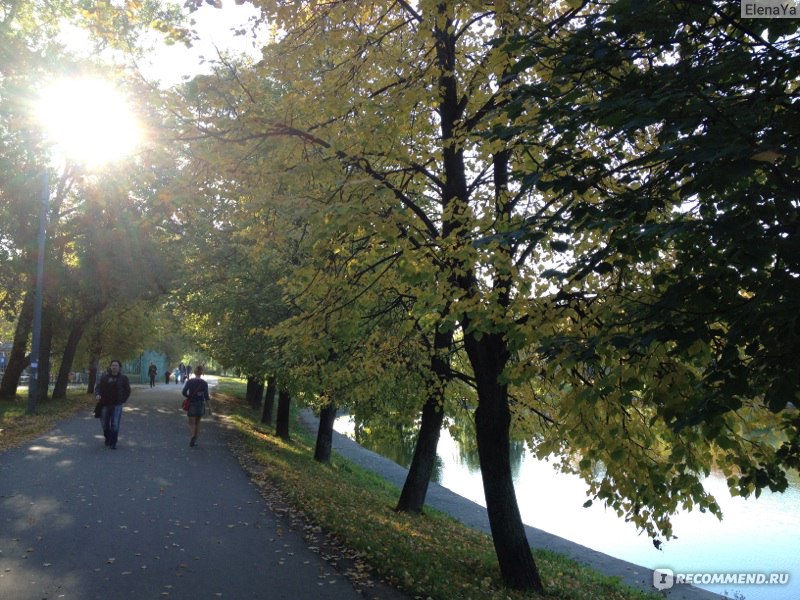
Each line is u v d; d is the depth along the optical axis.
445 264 6.64
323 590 5.85
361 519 9.58
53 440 14.84
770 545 12.43
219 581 5.93
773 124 3.87
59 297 26.31
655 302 4.61
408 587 6.14
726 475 5.52
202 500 9.38
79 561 6.29
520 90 5.02
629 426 6.24
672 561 11.15
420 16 7.81
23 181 22.38
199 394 15.48
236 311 17.44
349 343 11.10
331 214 6.37
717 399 3.67
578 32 4.76
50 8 17.28
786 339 3.48
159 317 38.72
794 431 4.09
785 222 3.72
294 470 14.14
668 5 4.44
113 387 14.09
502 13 6.13
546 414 10.09
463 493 23.09
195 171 7.62
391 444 16.47
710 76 4.14
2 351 62.97
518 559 7.82
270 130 7.36
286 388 17.78
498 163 7.93
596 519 18.48
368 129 6.91
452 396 13.01
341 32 7.34
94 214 24.39
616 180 5.60
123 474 11.02
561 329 5.78
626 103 4.14
